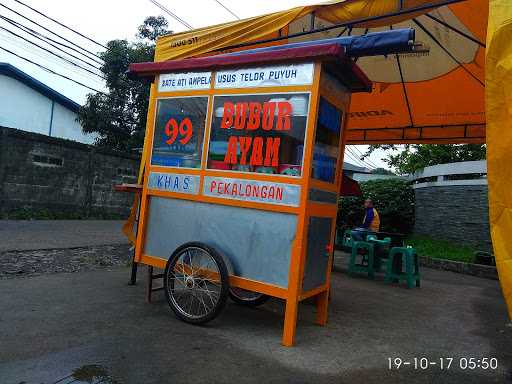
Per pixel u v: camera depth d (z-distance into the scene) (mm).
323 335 3877
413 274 6953
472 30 5188
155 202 4453
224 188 3938
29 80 20828
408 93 7148
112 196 13281
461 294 6520
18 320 3543
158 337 3424
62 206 11719
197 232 4098
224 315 4242
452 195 10867
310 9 4656
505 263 2764
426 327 4461
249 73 3922
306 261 3693
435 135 7883
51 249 6906
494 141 2836
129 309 4102
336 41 3797
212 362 3018
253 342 3506
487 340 4148
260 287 3666
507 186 2781
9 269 5324
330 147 4051
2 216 10258
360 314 4781
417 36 5781
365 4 4422
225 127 4020
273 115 3748
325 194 3967
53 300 4188
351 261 7508
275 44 6012
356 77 3900
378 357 3430
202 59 4156
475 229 10133
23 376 2592
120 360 2928
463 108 7180
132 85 16703
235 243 3852
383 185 13227
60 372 2678
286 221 3604
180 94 4367
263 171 3770
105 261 6418
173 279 4051
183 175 4227
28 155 10789
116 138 17453
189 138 4262
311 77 3580
